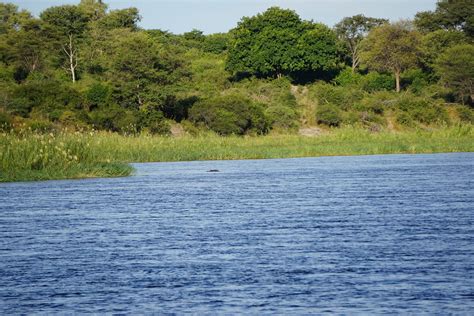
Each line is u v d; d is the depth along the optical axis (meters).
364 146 130.25
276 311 26.95
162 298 28.95
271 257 35.97
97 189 70.75
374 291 29.39
